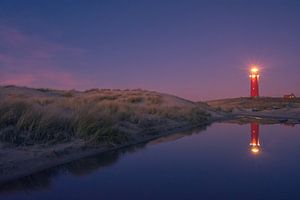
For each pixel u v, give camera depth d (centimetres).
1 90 3173
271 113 4772
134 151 1342
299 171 969
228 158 1180
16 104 1491
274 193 762
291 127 2495
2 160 1010
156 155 1245
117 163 1100
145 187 814
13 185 840
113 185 835
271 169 1000
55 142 1291
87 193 772
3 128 1274
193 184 838
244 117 4184
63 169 1007
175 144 1552
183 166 1048
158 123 2280
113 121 1653
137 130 1869
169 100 4462
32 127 1314
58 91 4138
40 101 2331
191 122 2803
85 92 4591
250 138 1770
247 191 777
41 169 1000
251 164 1075
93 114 1573
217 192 771
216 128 2442
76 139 1370
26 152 1123
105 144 1402
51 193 775
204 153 1284
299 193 761
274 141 1636
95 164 1080
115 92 4759
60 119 1448
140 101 3906
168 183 851
